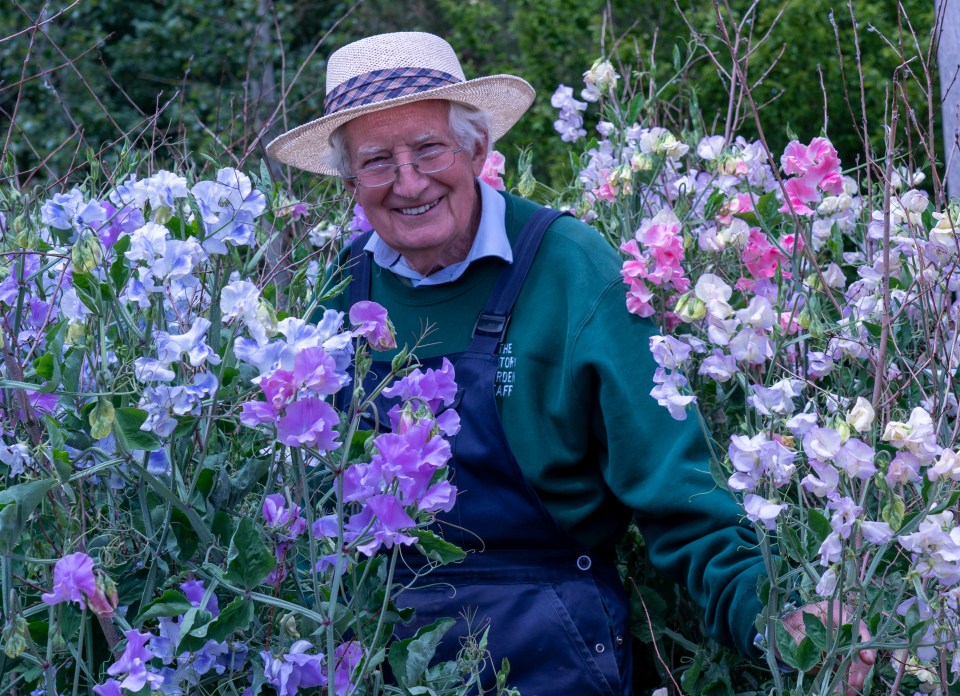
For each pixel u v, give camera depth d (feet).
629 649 5.87
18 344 4.70
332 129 6.04
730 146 7.55
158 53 27.32
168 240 4.30
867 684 4.52
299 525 4.38
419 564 5.70
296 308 5.44
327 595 4.42
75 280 4.07
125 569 4.41
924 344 6.12
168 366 4.03
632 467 5.49
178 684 4.13
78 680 4.50
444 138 5.77
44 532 4.25
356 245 6.63
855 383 6.01
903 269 5.92
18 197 5.62
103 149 6.88
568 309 5.75
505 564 5.67
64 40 26.45
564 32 25.05
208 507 4.29
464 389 5.74
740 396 6.68
